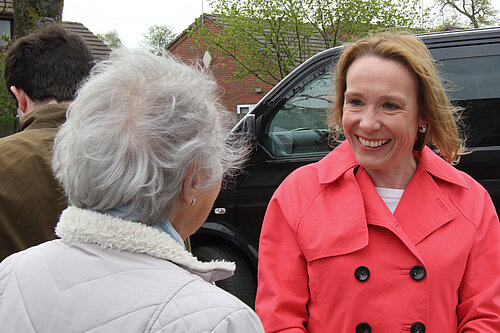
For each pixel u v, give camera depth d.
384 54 1.43
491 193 2.73
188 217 1.10
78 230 0.96
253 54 13.96
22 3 4.10
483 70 2.79
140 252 0.95
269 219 1.59
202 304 0.89
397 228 1.43
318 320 1.48
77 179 0.96
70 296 0.91
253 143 3.13
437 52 2.84
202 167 1.03
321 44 14.10
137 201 0.96
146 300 0.88
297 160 3.11
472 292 1.45
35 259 0.99
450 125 1.50
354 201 1.48
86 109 0.99
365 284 1.42
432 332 1.40
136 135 0.96
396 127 1.42
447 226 1.46
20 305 0.94
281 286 1.52
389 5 13.23
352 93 1.45
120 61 1.05
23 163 1.57
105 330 0.87
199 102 1.02
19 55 1.78
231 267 1.07
